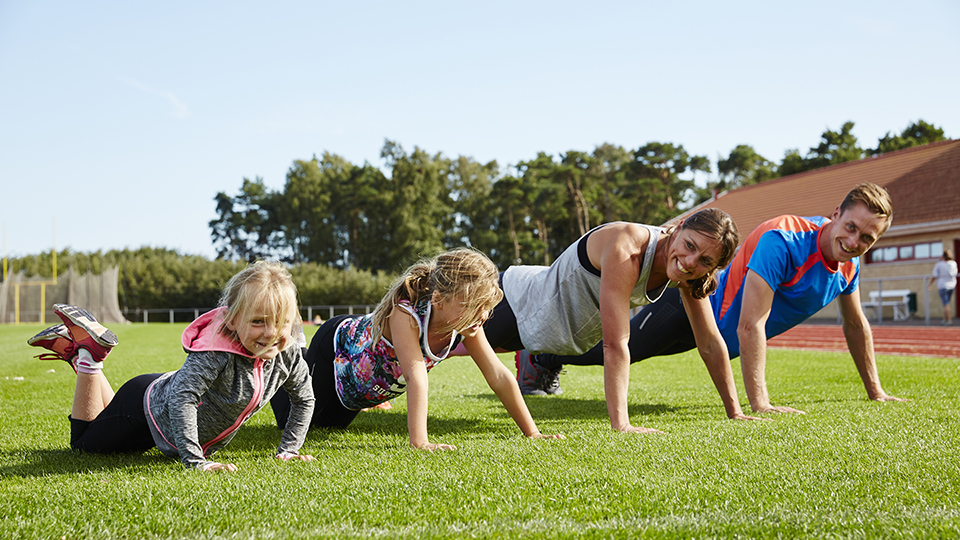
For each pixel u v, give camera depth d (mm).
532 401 4449
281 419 3068
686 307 3324
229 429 2484
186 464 2232
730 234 2752
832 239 3600
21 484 1992
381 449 2588
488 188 54250
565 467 2076
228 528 1537
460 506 1697
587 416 3729
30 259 40562
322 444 2857
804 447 2350
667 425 3029
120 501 1745
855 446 2363
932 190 18375
